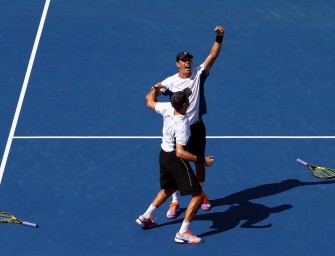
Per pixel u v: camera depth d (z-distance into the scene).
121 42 51.62
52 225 38.19
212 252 36.66
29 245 37.00
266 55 50.59
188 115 37.31
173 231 37.94
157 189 40.44
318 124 45.00
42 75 48.69
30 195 40.03
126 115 45.53
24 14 54.22
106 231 37.88
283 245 37.16
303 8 54.84
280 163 42.31
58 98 46.84
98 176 41.28
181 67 36.84
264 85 48.00
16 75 48.59
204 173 39.19
